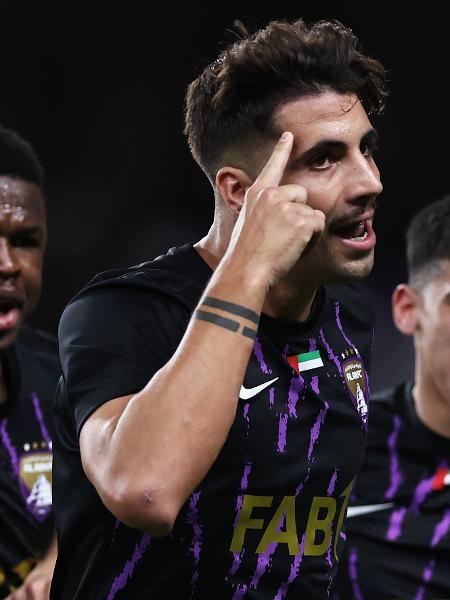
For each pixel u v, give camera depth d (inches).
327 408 310.7
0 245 409.7
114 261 1229.1
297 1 1248.8
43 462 442.6
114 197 1249.4
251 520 297.7
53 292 1198.3
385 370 1103.0
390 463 479.2
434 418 471.5
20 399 444.1
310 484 307.6
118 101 1254.9
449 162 1270.9
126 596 293.9
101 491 254.1
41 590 393.4
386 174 1273.4
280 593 306.0
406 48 1269.7
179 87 1258.6
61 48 1242.6
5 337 418.0
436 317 459.2
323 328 323.0
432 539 467.8
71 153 1251.8
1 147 414.3
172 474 248.4
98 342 279.4
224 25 1252.5
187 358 257.6
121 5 1242.0
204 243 315.6
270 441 298.2
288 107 286.5
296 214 272.1
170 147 1259.8
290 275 295.1
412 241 474.9
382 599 467.2
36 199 421.4
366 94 297.6
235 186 300.5
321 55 286.7
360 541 471.2
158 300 291.7
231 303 263.3
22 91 1242.0
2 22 1230.3
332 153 286.0
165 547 290.0
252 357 300.2
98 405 267.4
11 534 431.5
